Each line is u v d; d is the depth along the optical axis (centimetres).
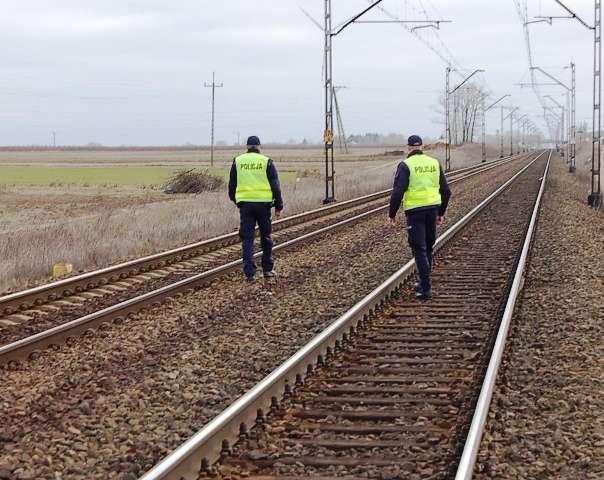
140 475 575
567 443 615
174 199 4169
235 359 891
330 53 3444
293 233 2277
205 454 575
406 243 1958
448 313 1120
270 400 710
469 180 5284
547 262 1622
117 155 17800
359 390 757
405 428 652
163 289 1262
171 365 871
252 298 1271
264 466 581
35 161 12800
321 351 871
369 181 4862
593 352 901
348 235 2194
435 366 848
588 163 8019
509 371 821
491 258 1672
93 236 2033
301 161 10869
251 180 1416
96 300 1288
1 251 1786
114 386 798
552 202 3338
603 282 1387
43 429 681
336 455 598
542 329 1020
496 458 582
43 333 964
